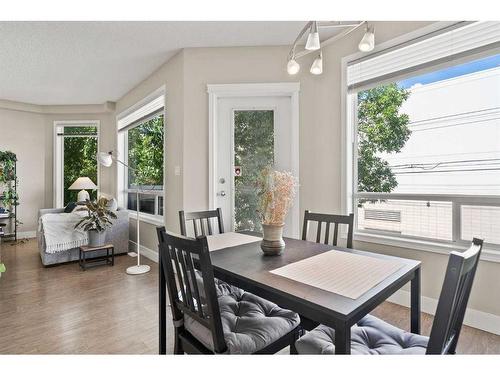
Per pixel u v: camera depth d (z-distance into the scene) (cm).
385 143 251
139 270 314
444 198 218
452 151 216
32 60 326
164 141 342
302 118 288
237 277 115
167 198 337
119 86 417
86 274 308
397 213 243
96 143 550
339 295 96
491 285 190
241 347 108
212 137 300
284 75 291
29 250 418
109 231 376
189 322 125
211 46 296
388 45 236
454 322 94
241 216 307
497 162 197
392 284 106
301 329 137
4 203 483
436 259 214
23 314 215
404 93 240
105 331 191
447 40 209
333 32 265
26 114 517
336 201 272
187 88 302
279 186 144
